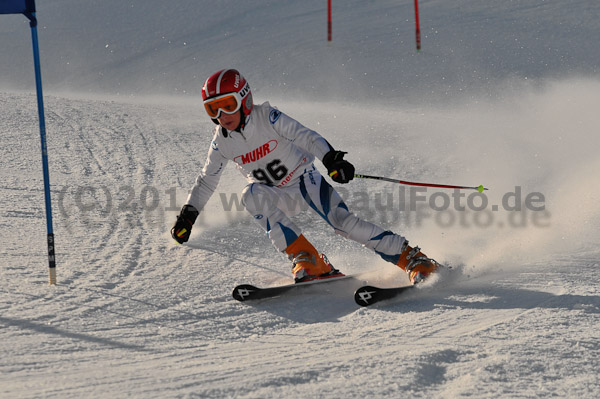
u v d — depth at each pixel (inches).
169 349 378.3
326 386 324.2
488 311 451.8
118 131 1448.1
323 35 4690.0
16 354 354.3
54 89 4315.9
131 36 5364.2
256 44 4726.9
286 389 320.5
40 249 590.2
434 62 3850.9
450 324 426.3
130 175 1027.9
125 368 344.5
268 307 472.7
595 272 543.2
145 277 526.0
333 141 1439.5
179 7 5876.0
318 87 3521.2
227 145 530.0
